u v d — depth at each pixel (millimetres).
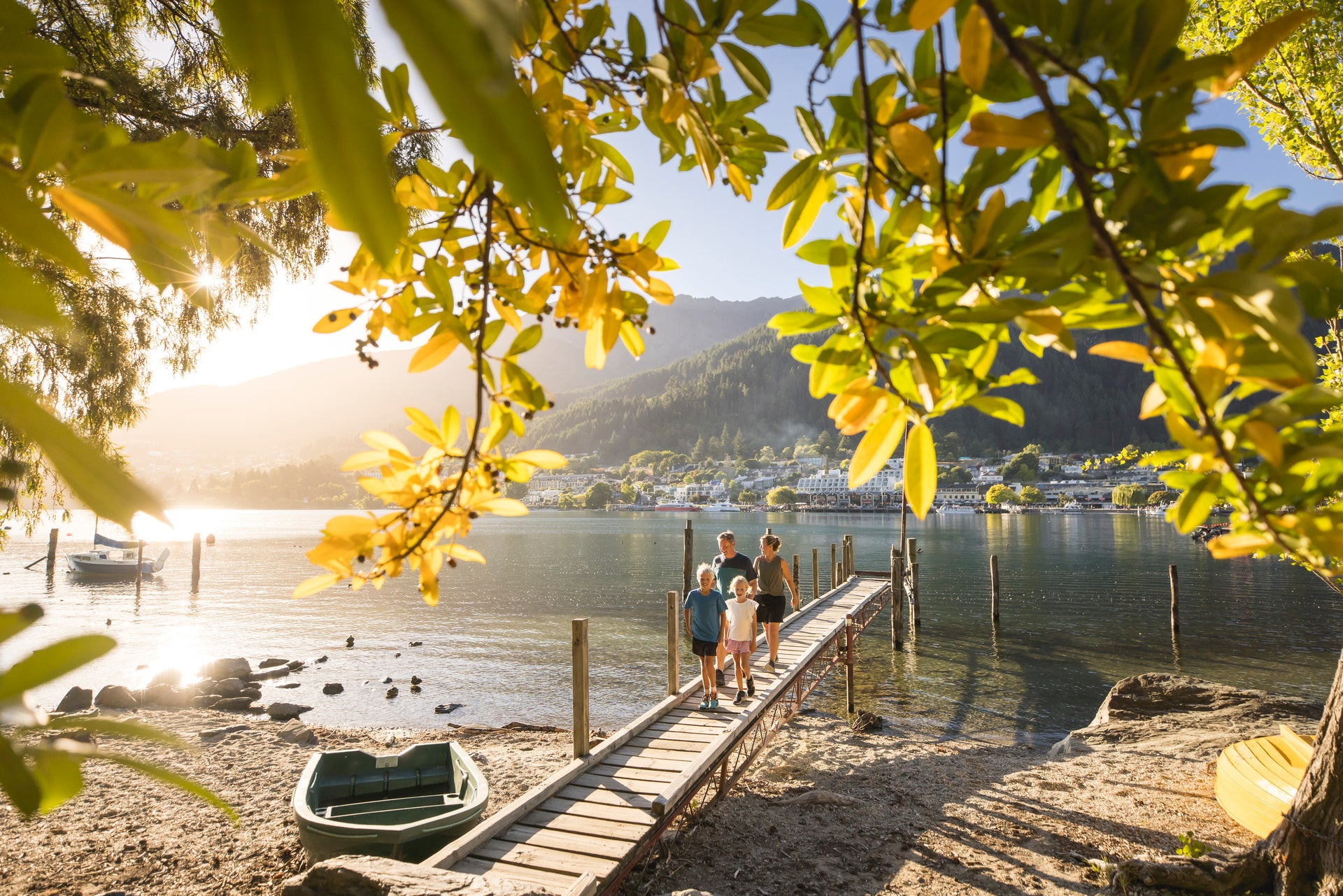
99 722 451
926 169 687
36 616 421
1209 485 666
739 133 990
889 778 10281
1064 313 672
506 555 57312
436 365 1007
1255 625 25922
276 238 5352
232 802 8773
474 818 6285
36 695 427
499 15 198
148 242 582
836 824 8383
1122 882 6457
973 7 607
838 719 14695
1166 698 12867
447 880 4523
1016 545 63406
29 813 431
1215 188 595
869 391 783
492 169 220
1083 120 596
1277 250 605
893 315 750
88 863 7086
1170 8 570
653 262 1031
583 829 6051
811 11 800
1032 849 7582
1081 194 577
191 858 7262
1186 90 592
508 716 15742
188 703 15672
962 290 688
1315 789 5484
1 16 494
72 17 3918
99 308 4957
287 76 224
